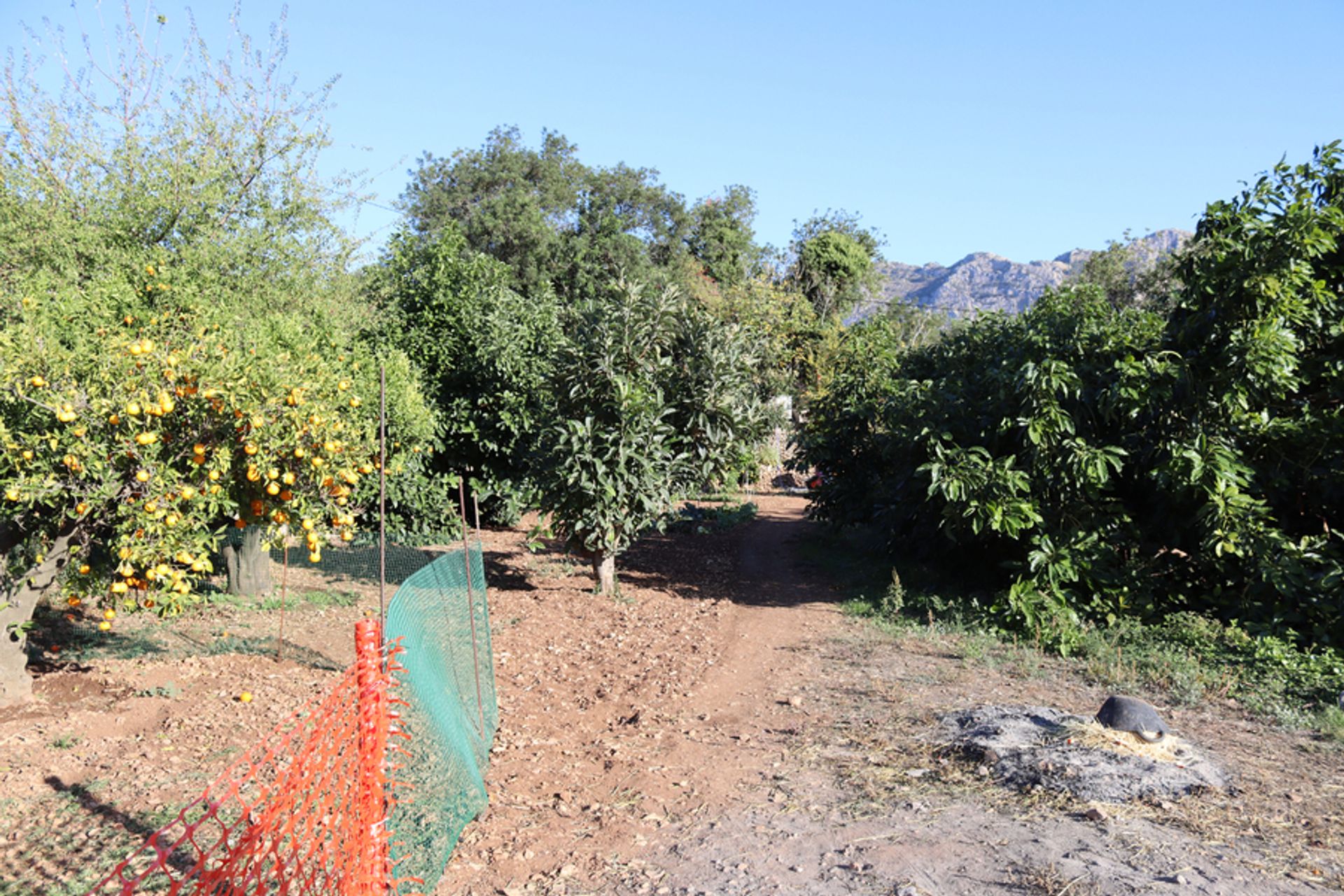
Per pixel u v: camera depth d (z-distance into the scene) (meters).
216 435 6.23
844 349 18.52
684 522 19.05
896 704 7.32
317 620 10.34
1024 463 10.76
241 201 12.40
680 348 12.46
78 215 10.62
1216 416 10.04
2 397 5.67
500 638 10.13
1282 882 4.23
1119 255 33.72
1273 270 9.70
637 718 7.34
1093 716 6.30
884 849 4.68
